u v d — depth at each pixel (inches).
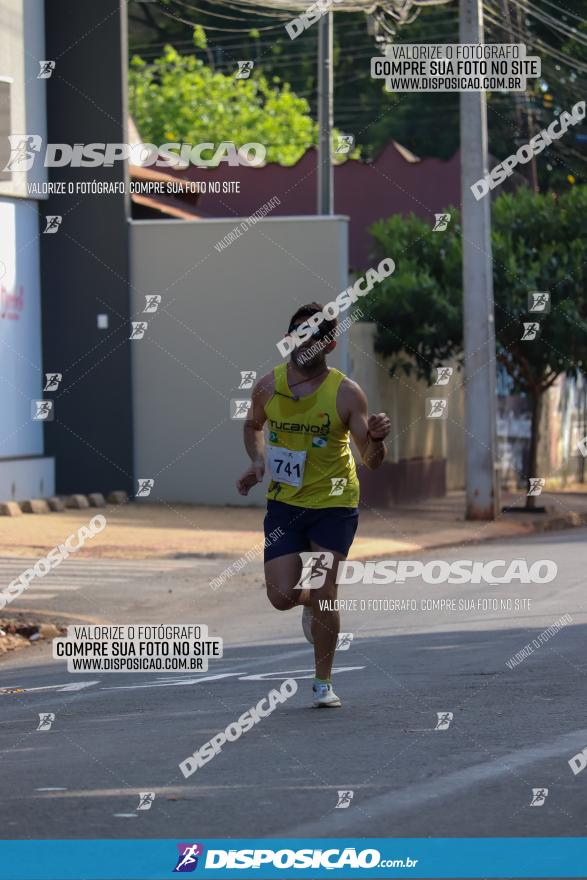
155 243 1354.6
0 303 1272.1
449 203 1800.0
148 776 380.8
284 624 735.7
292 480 470.0
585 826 327.0
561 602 796.6
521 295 1467.8
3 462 1253.1
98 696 533.3
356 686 527.5
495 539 1229.7
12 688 562.6
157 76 2795.3
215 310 1347.2
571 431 2114.9
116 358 1360.7
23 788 369.1
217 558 1019.9
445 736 427.2
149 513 1278.3
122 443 1362.0
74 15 1336.1
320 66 1480.1
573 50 1708.9
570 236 1503.4
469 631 686.5
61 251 1354.6
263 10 1515.7
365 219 1830.7
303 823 330.0
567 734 428.1
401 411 1549.0
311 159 1847.9
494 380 1321.4
